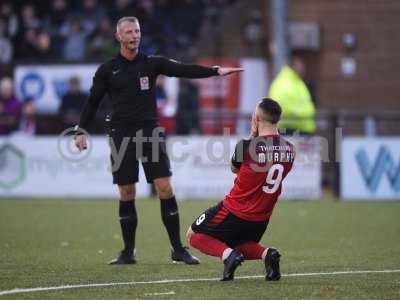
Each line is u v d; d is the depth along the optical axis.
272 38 77.56
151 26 80.44
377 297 27.30
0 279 31.05
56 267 34.19
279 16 74.88
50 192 65.31
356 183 65.06
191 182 64.31
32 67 75.94
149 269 33.50
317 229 48.81
